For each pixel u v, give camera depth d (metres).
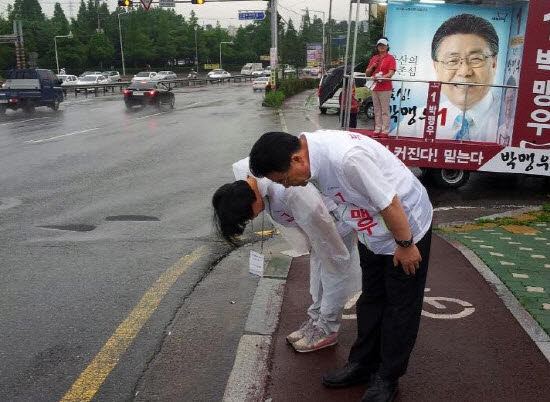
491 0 8.20
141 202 7.54
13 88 22.58
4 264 5.04
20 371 3.25
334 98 21.75
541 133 7.71
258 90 40.94
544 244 5.31
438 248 5.11
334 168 2.37
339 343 3.45
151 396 3.00
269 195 2.93
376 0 8.45
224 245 5.62
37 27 75.69
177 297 4.31
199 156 11.66
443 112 8.84
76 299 4.27
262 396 2.91
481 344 3.36
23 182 8.92
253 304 4.07
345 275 3.12
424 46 8.73
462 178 8.44
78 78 49.66
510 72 8.30
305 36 72.94
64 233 6.05
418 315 2.65
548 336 3.43
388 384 2.71
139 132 16.11
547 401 2.81
